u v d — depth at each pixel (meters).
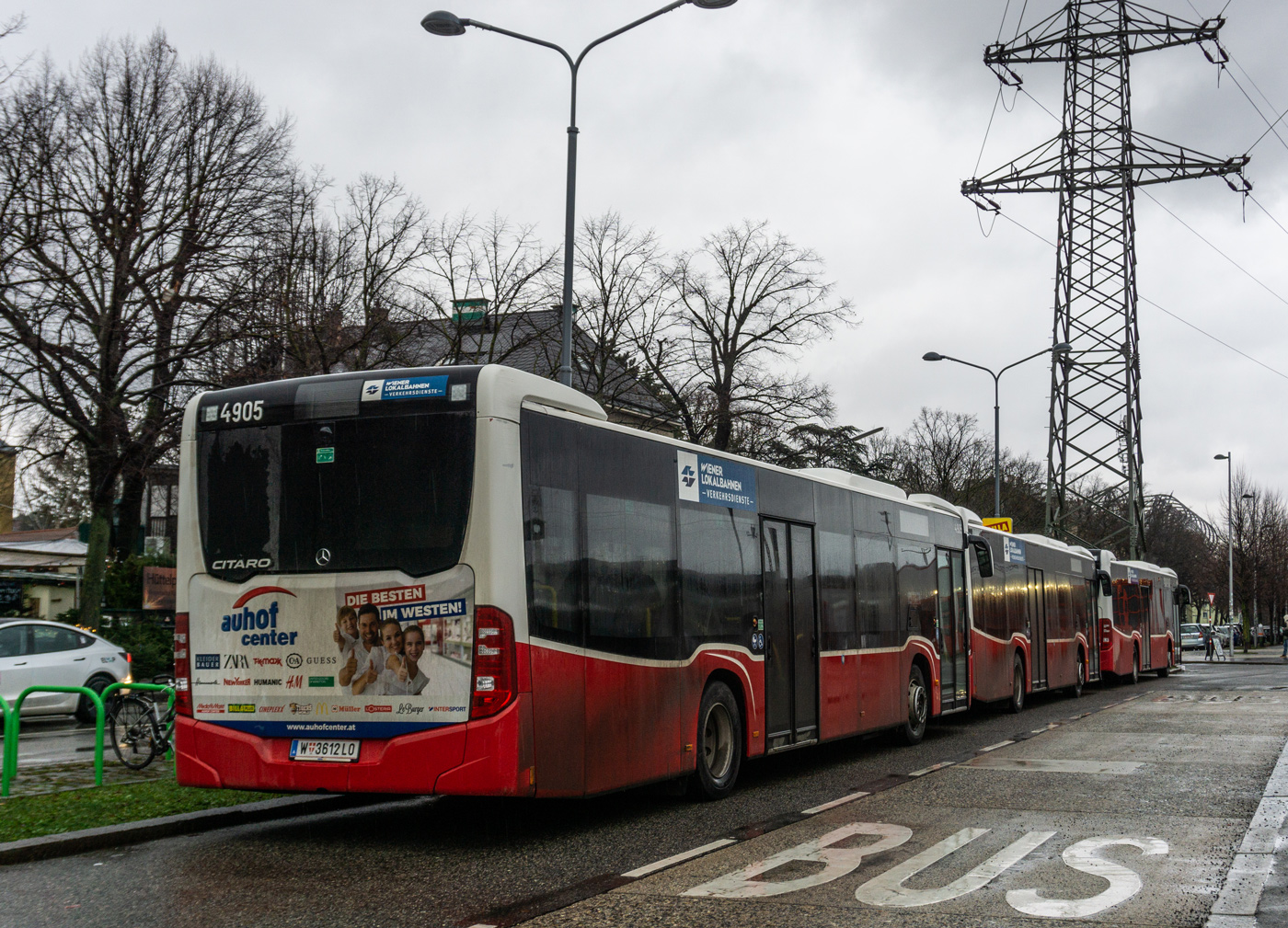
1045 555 24.52
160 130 26.94
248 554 8.54
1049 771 12.22
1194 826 8.72
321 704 8.16
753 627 11.49
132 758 12.08
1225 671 43.62
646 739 9.38
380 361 28.80
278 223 27.95
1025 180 42.66
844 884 6.86
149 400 26.05
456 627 7.85
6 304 23.75
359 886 6.97
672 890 6.75
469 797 10.89
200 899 6.66
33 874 7.43
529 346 35.75
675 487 10.28
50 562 36.62
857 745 16.06
